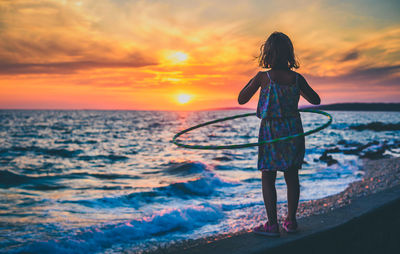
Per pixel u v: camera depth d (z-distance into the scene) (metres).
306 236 2.17
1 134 40.50
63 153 21.45
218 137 37.38
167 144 28.95
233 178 9.73
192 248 2.05
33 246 3.59
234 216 5.08
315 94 2.38
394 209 2.92
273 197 2.27
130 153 21.36
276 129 2.22
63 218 5.29
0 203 6.62
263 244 2.05
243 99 2.45
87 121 90.19
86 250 3.59
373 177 8.48
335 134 39.44
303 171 11.15
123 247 3.65
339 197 5.65
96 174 12.23
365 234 2.51
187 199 6.82
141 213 5.69
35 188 9.09
